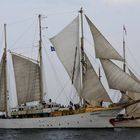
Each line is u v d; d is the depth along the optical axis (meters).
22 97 93.38
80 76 87.44
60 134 78.06
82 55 87.25
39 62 93.56
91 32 85.69
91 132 80.00
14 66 94.00
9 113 94.12
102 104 84.94
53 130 85.38
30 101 93.25
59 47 90.00
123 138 70.94
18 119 90.44
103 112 83.75
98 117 83.94
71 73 88.62
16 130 88.69
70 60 89.00
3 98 94.69
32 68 93.38
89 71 85.12
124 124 88.56
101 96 83.81
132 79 81.81
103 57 84.25
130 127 88.75
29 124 89.19
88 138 71.31
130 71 92.31
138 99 86.75
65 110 86.44
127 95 84.12
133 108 90.19
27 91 93.31
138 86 81.31
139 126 89.00
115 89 82.94
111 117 83.94
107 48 84.31
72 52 88.88
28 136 77.00
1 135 80.12
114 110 83.62
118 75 82.75
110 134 76.81
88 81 84.94
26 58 93.50
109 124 83.94
